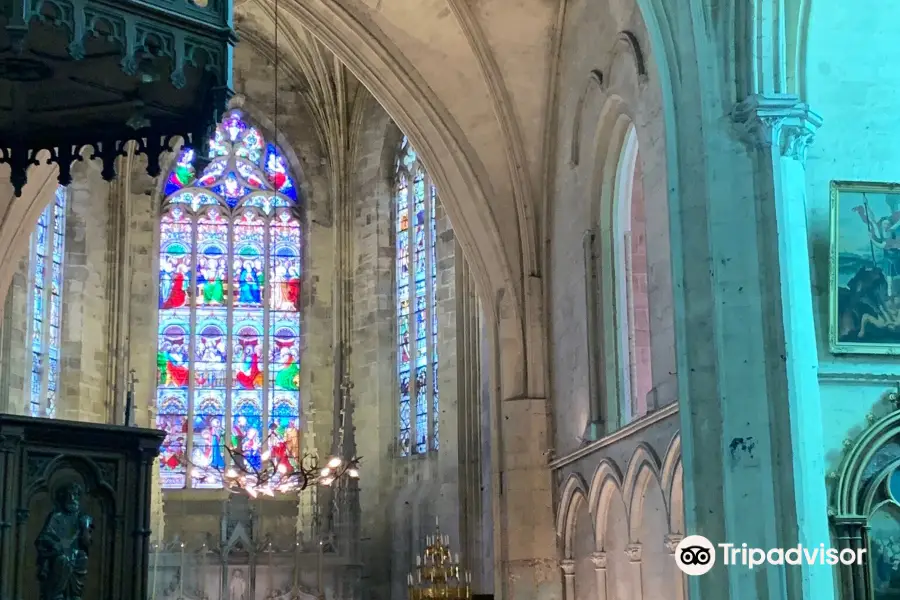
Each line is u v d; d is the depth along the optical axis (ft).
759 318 51.26
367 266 124.36
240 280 126.52
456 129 85.40
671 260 53.72
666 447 59.67
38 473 45.98
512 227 85.20
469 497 100.53
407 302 120.57
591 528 75.05
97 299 116.37
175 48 39.68
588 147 74.90
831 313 52.37
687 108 54.24
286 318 126.72
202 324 124.77
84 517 46.68
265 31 126.11
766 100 51.98
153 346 121.29
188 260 125.80
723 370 51.03
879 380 52.34
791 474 49.19
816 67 54.95
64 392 111.65
